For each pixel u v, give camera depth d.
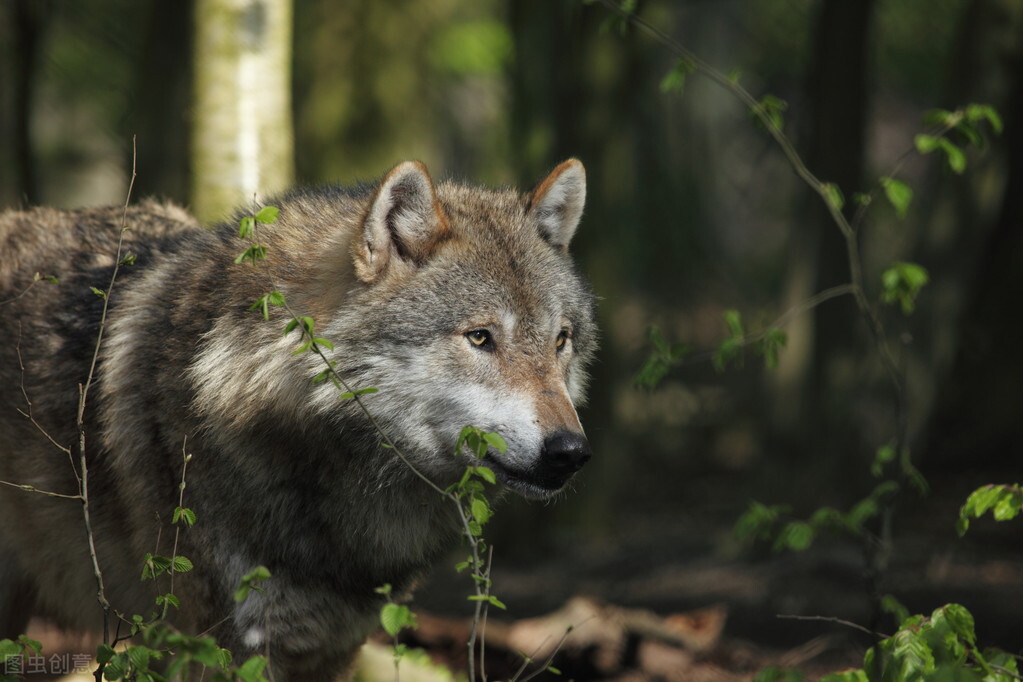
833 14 17.47
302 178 17.39
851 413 17.48
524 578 16.75
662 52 29.20
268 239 7.04
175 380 6.79
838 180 17.58
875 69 26.62
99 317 7.43
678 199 29.02
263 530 6.70
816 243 17.67
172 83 12.25
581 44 18.83
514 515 17.92
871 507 7.62
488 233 7.23
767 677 5.85
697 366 27.34
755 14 32.22
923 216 17.97
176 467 6.76
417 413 6.81
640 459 24.78
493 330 6.94
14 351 7.65
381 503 6.92
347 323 6.73
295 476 6.72
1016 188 20.94
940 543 17.00
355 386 6.70
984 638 12.45
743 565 16.78
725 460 24.75
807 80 18.62
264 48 10.33
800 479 17.64
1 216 8.60
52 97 21.62
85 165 22.00
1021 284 21.69
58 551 7.57
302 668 7.27
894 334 17.53
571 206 7.88
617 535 19.59
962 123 7.74
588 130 18.86
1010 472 21.70
